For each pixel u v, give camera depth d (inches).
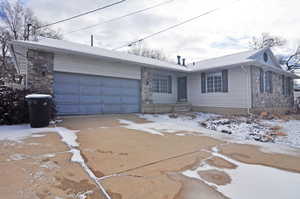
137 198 79.4
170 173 105.5
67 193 81.1
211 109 461.1
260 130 249.3
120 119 317.7
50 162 114.6
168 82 518.3
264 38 983.0
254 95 397.4
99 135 192.4
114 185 89.8
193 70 470.3
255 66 409.7
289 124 307.6
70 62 322.7
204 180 97.7
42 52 294.2
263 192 86.3
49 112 237.8
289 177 102.7
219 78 449.1
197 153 144.0
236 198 80.8
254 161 128.1
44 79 293.6
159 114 415.2
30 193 80.0
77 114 329.1
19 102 248.2
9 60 704.4
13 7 727.1
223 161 127.4
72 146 149.5
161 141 178.4
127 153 138.6
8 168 104.1
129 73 401.1
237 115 400.8
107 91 369.1
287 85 570.6
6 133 189.2
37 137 173.5
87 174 100.5
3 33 707.4
